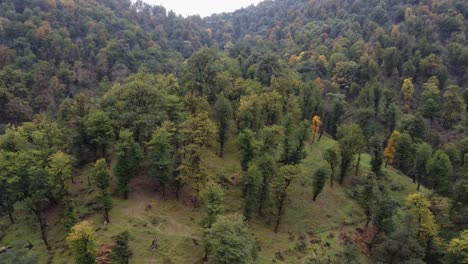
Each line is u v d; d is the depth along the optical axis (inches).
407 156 4886.8
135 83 3905.0
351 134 4202.8
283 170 3309.5
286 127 4266.7
